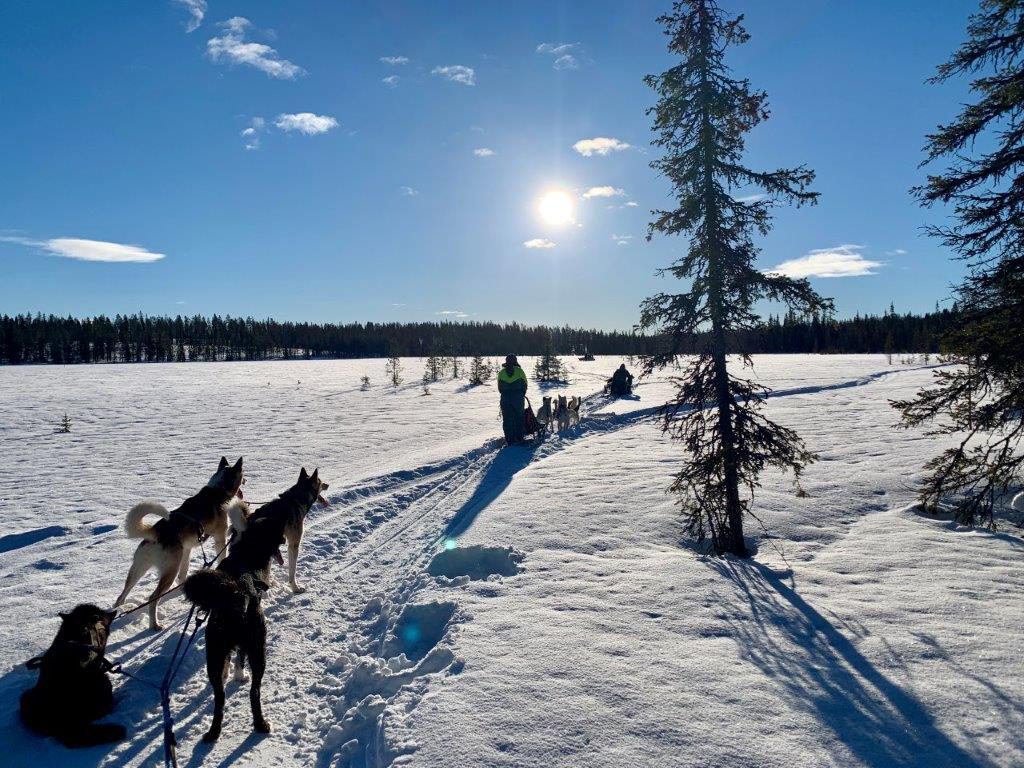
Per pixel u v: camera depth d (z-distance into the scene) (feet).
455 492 35.45
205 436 61.16
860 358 192.85
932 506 28.58
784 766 10.81
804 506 29.78
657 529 26.96
